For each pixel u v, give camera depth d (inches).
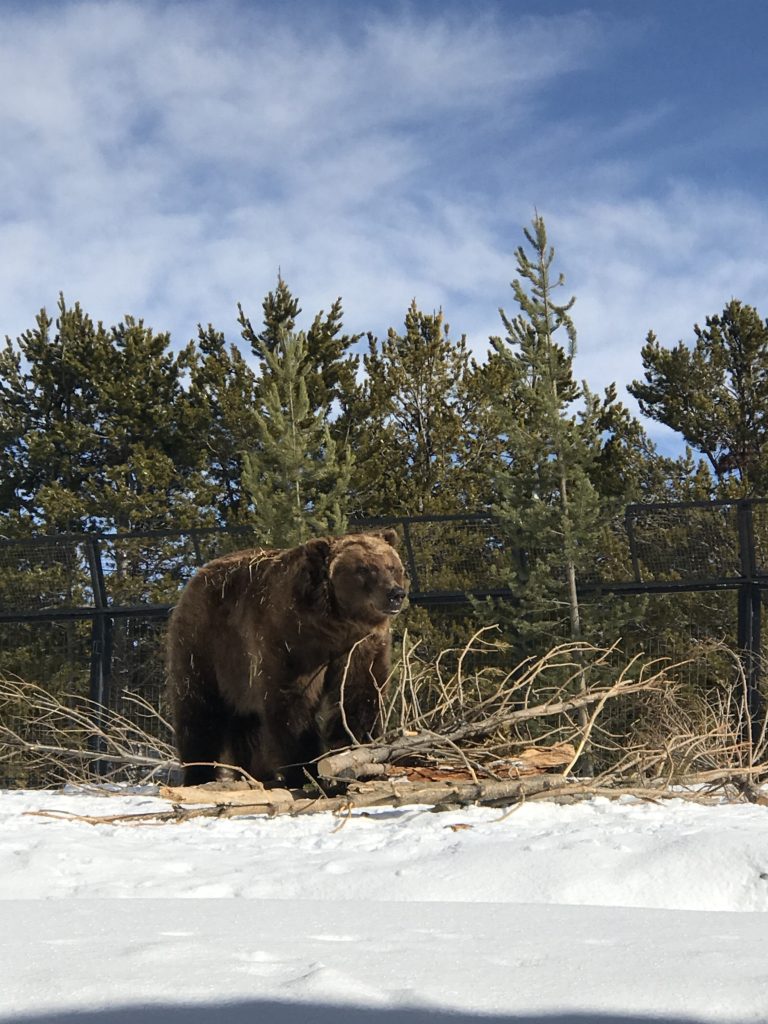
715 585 511.2
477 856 176.1
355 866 176.4
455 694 364.2
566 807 260.5
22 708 516.7
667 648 534.6
